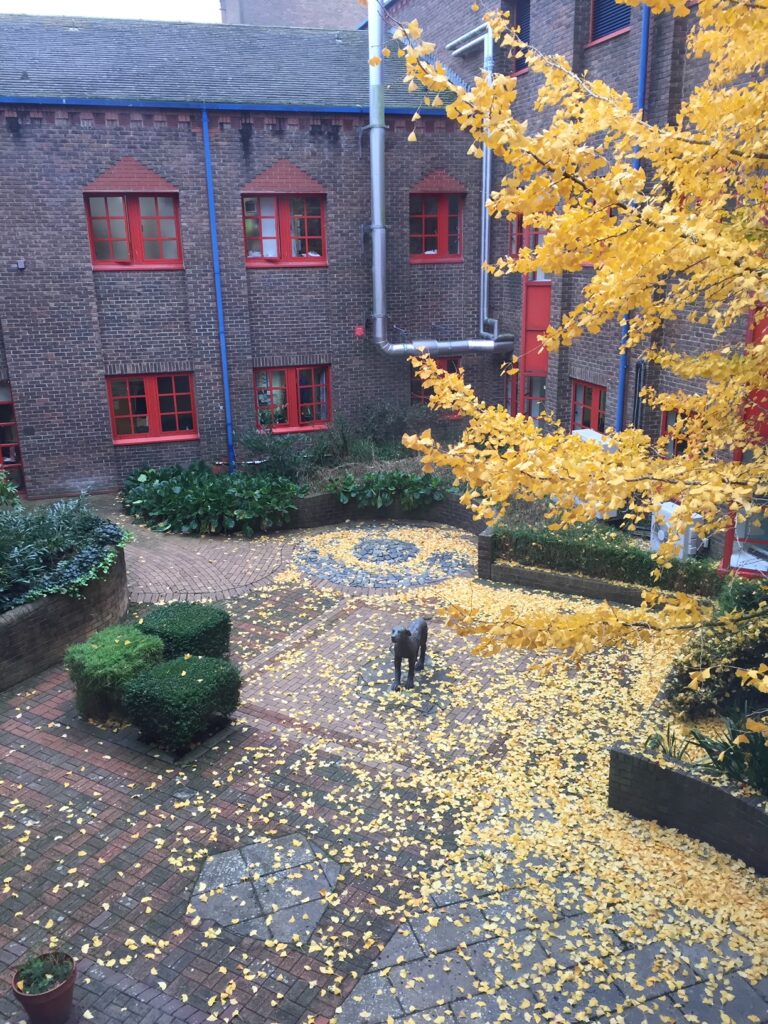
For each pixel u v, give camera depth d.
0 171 16.05
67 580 10.45
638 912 6.09
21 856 6.82
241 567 13.83
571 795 7.49
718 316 5.60
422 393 20.11
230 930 6.00
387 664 10.19
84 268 16.89
